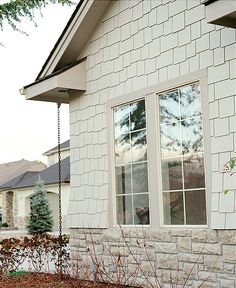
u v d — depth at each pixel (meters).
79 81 8.07
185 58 6.31
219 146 5.73
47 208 26.62
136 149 7.09
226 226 5.52
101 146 7.71
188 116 6.28
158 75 6.72
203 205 5.97
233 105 5.59
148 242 6.65
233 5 4.89
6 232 27.62
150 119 6.79
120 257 7.09
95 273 7.25
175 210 6.37
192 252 5.99
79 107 8.27
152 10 6.89
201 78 6.04
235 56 5.61
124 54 7.36
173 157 6.46
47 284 7.42
